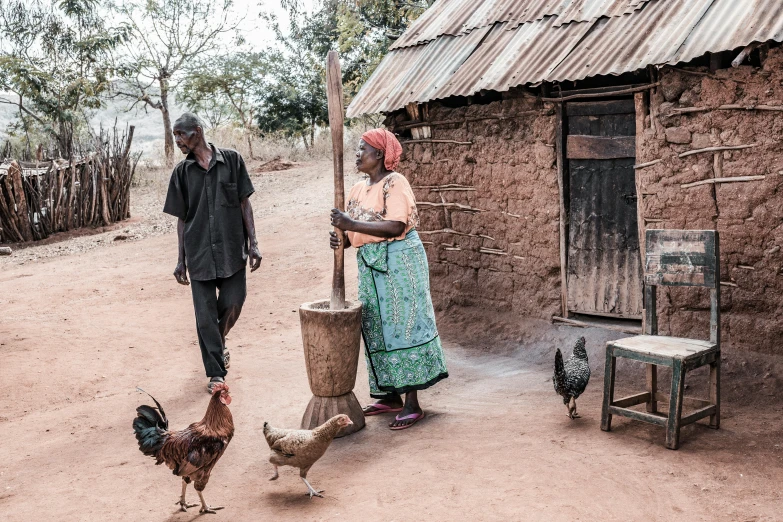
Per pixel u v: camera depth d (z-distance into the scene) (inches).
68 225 635.5
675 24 223.0
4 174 597.9
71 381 257.0
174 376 259.4
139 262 488.7
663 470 159.3
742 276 215.2
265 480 170.6
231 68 1112.2
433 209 302.7
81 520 153.6
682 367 168.1
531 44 262.7
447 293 303.0
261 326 329.4
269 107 1123.9
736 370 213.9
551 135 259.0
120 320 343.3
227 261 228.5
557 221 263.3
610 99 247.1
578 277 262.5
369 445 186.5
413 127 304.3
